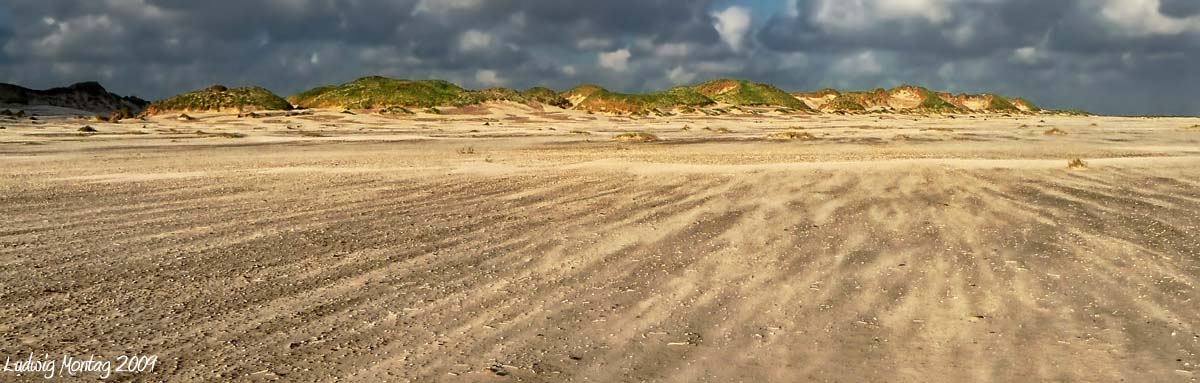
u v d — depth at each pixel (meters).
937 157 25.17
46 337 5.91
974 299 6.88
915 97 149.88
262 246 9.64
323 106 104.19
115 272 8.11
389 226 11.27
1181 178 17.00
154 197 14.77
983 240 9.78
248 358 5.46
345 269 8.32
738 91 132.62
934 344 5.68
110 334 5.99
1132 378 4.94
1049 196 14.19
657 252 9.23
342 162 24.62
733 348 5.65
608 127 63.03
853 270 8.14
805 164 21.25
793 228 10.88
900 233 10.38
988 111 141.25
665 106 111.12
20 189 16.12
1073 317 6.27
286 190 16.00
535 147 34.41
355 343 5.80
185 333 6.03
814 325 6.18
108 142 38.47
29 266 8.38
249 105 89.19
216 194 15.27
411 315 6.54
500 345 5.75
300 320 6.38
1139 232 10.27
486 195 15.07
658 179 17.66
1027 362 5.27
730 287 7.46
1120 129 55.91
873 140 39.34
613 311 6.64
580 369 5.25
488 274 8.09
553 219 11.90
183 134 47.91
